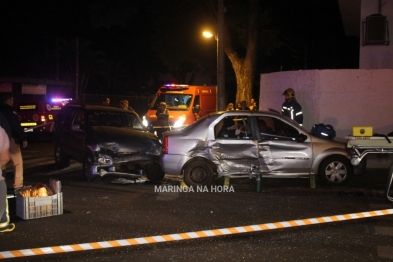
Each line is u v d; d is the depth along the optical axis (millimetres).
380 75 15125
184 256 6953
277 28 26703
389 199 9906
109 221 8719
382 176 13258
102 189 11664
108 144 12508
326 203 10297
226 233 7875
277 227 8219
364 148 10398
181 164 11852
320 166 12016
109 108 14438
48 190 9289
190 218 8953
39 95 35281
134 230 8180
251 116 12016
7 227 8023
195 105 21188
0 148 7180
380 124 15188
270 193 11320
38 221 8711
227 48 23547
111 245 7238
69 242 7555
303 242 7617
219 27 16703
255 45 22969
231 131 12000
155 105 21391
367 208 9867
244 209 9664
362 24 16969
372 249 7301
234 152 11859
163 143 12047
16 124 10594
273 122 12258
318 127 12531
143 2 25375
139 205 9953
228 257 6918
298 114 13859
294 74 16531
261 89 18781
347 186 12008
